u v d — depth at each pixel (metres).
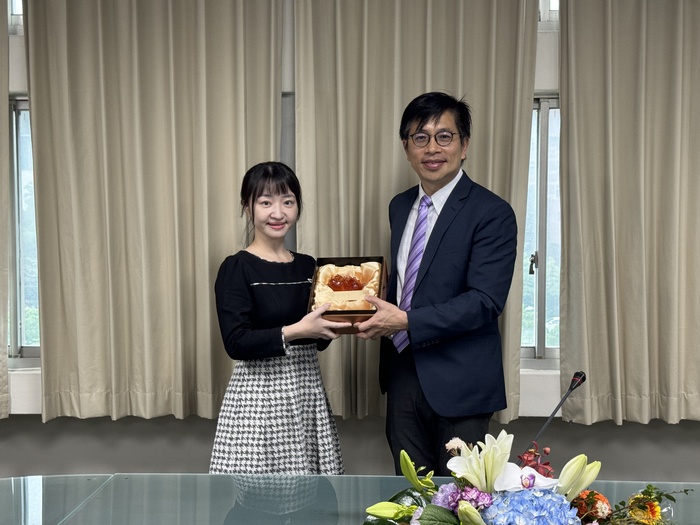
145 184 2.51
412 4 2.47
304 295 2.11
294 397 2.01
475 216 2.02
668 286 2.43
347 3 2.47
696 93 2.41
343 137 2.47
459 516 0.80
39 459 2.74
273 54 2.48
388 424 2.14
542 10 2.56
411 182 2.49
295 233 2.60
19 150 2.71
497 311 1.98
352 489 1.31
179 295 2.52
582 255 2.44
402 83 2.48
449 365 2.00
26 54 2.48
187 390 2.56
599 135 2.45
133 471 2.73
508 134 2.47
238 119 2.48
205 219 2.49
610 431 2.63
